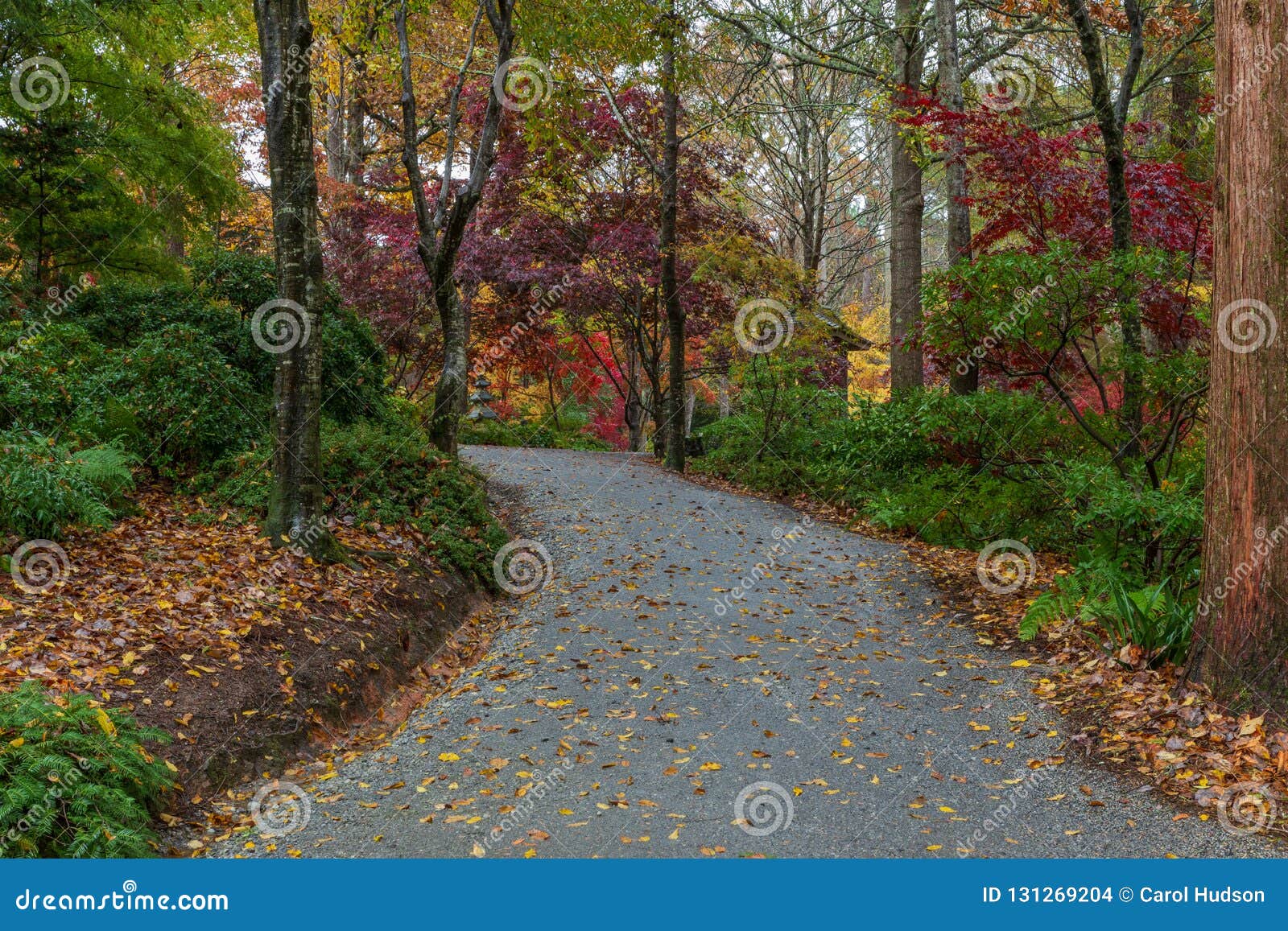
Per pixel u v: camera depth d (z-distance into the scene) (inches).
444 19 761.0
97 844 155.4
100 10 487.5
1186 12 598.9
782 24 679.7
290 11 317.7
